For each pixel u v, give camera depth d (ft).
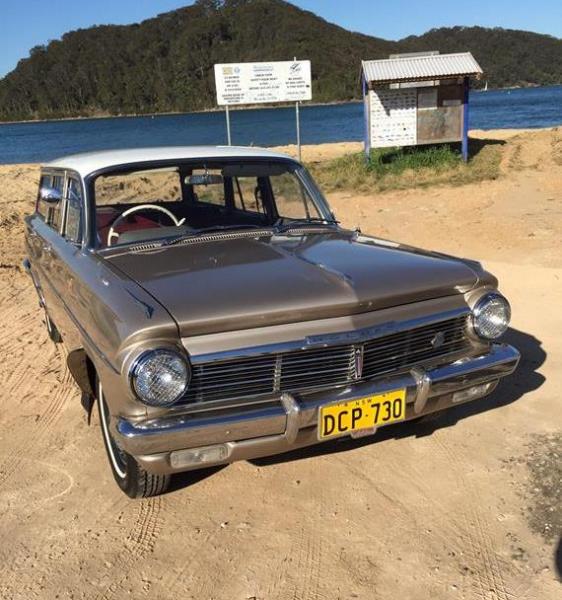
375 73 49.57
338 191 46.37
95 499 11.17
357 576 9.05
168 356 8.48
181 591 8.94
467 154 53.72
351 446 12.47
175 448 8.81
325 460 12.03
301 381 9.45
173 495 11.17
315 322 9.40
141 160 13.24
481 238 30.17
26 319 21.54
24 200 44.57
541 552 9.37
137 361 8.41
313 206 14.66
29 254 18.71
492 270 24.41
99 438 13.29
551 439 12.42
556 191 40.63
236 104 51.16
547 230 30.58
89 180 12.64
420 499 10.75
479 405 13.96
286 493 11.07
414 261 11.09
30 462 12.45
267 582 9.02
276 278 10.01
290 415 9.08
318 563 9.35
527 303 20.45
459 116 51.08
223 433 8.89
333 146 76.64
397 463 11.83
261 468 11.85
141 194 13.04
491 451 12.10
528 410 13.61
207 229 13.11
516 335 17.87
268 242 12.27
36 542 10.07
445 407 10.67
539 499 10.60
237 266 10.63
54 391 15.65
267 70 51.08
